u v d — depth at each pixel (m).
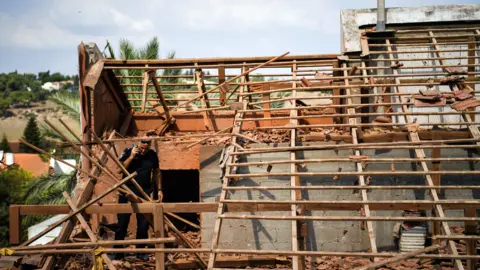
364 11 14.89
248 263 11.37
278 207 10.38
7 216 33.12
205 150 12.34
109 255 11.37
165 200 16.55
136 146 11.44
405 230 11.70
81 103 13.21
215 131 14.46
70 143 10.71
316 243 11.78
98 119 13.62
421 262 11.17
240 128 12.48
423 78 14.24
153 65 14.62
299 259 9.88
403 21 14.52
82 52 13.31
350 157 11.30
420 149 11.47
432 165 11.62
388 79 13.78
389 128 12.59
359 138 11.92
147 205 10.27
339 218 10.05
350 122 12.33
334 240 11.77
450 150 11.95
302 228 10.29
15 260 9.74
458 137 11.95
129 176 10.37
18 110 109.00
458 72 13.07
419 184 11.74
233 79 13.74
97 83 13.59
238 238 11.86
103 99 13.98
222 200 10.45
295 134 12.02
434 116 13.73
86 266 10.82
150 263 11.17
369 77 13.17
